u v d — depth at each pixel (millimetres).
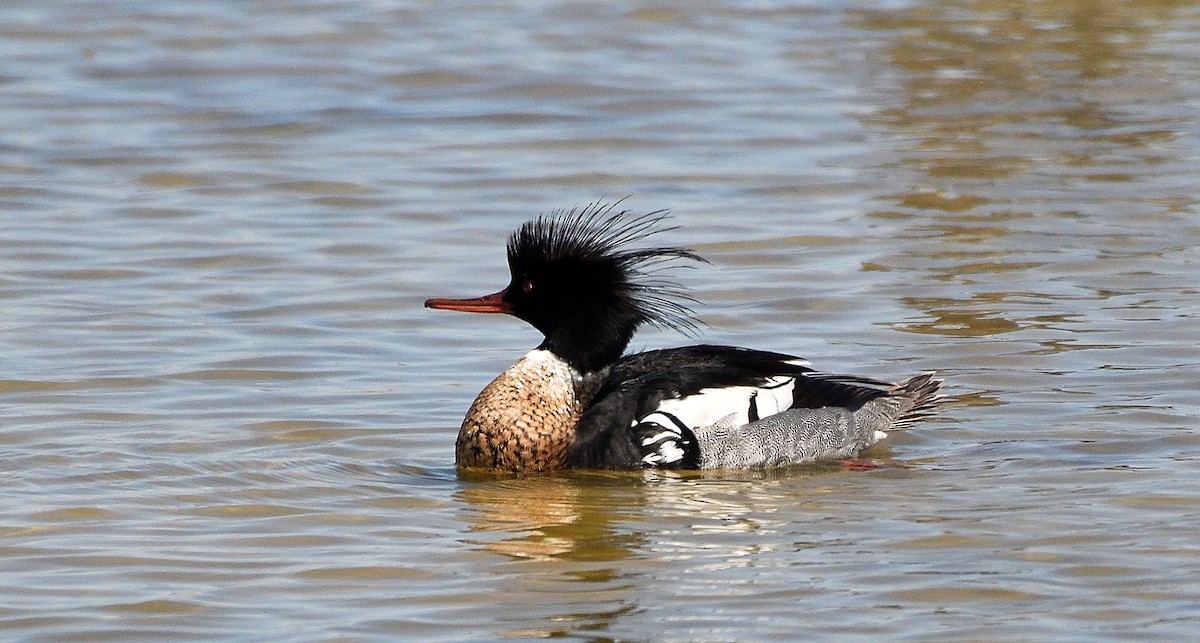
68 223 21719
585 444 13805
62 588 10914
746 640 10070
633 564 11398
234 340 17312
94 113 27078
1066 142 25531
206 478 13258
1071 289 18844
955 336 17219
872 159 24750
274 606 10672
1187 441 14000
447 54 30719
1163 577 10922
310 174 24109
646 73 29688
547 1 34625
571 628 10297
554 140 25969
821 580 11023
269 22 32594
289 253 20594
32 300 18594
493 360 16828
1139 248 20422
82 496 12734
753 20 33375
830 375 14602
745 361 14391
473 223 22016
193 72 29516
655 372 14281
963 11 34031
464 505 12820
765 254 20500
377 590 10961
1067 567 11148
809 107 27656
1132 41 31797
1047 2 34500
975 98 28094
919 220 21797
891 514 12406
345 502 12805
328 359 16766
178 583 11039
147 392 15594
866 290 18953
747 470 13852
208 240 21094
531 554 11641
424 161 24812
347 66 30000
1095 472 13258
